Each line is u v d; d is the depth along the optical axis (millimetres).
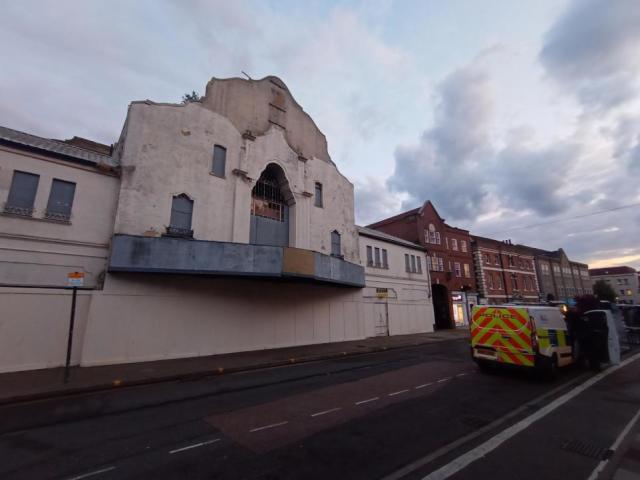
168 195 14102
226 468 4293
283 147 19125
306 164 20438
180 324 13484
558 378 9797
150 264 12266
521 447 4961
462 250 35219
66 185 12055
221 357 13469
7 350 9883
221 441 5164
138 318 12430
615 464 4402
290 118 20328
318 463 4418
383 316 24156
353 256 22469
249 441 5156
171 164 14391
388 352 16250
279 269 14680
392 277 25719
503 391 8227
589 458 4594
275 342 16609
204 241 13367
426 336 23641
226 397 7781
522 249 46625
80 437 5359
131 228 12844
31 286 10852
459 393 8023
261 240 17812
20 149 11195
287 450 4820
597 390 8406
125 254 11945
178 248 12836
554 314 10750
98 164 12547
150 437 5336
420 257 29672
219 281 15031
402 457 4605
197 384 9266
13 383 8492
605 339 11000
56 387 8211
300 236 19078
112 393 8258
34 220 11172
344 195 23031
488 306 10578
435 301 31844
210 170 15656
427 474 4145
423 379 9602
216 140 16156
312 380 9656
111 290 11953
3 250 10555
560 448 4926
